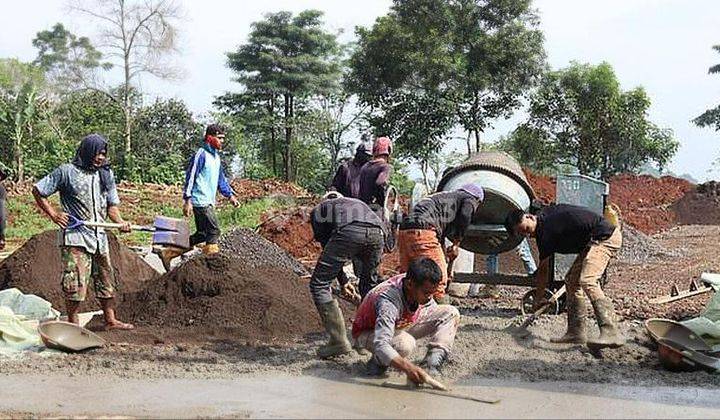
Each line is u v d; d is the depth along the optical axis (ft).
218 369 23.18
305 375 22.58
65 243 26.84
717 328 25.00
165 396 20.38
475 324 29.37
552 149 126.41
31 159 130.41
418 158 111.75
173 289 29.58
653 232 92.12
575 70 125.18
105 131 145.28
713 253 60.70
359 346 23.11
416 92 109.91
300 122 153.89
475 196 27.37
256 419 18.37
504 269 42.32
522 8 107.45
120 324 28.07
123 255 36.40
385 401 19.89
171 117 149.38
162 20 146.30
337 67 155.53
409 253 26.58
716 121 145.18
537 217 26.35
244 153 148.05
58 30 179.93
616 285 41.29
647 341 26.27
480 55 107.14
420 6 107.96
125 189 110.11
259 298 28.58
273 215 69.97
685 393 21.04
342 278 29.43
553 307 31.14
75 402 19.79
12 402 19.76
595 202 31.78
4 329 25.53
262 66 152.05
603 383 22.00
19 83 148.05
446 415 18.74
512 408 19.39
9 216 86.43
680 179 120.37
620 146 126.41
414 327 22.91
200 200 35.94
